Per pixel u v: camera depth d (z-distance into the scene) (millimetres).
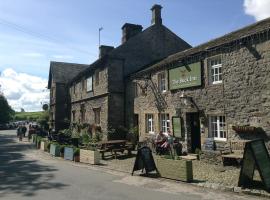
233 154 12773
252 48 12891
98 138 23703
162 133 17766
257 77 12656
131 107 22703
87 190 9500
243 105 13234
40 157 19266
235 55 13688
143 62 24906
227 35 15820
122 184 10391
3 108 66750
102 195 8828
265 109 12289
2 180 11414
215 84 14789
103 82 24328
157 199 8344
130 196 8688
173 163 10906
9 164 15930
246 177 9234
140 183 10508
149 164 12094
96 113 26281
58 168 14391
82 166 15039
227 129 13961
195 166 12930
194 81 15992
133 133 21453
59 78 39500
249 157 9148
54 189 9711
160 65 18594
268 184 8773
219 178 10547
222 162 12727
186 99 16406
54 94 39156
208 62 15336
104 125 23766
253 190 8781
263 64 12422
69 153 17828
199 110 15688
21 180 11352
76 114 32969
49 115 43969
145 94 20719
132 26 26922
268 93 12188
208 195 8703
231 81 13852
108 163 15680
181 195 8758
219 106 14477
